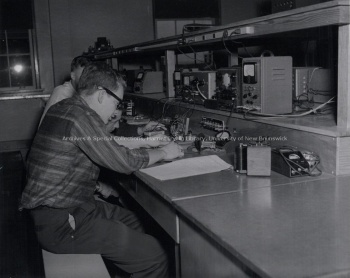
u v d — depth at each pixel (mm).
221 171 1836
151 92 4609
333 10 1507
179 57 6793
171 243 2127
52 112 1835
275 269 924
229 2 7988
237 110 2402
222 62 4109
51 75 7133
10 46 6980
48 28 7027
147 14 7586
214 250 1274
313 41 2916
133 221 2207
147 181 1723
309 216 1248
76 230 1771
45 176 1751
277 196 1456
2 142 6910
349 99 1689
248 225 1194
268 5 8133
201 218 1265
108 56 5211
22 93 7008
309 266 934
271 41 2746
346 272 908
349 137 1645
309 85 2518
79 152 1779
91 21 7301
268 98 2125
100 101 1873
